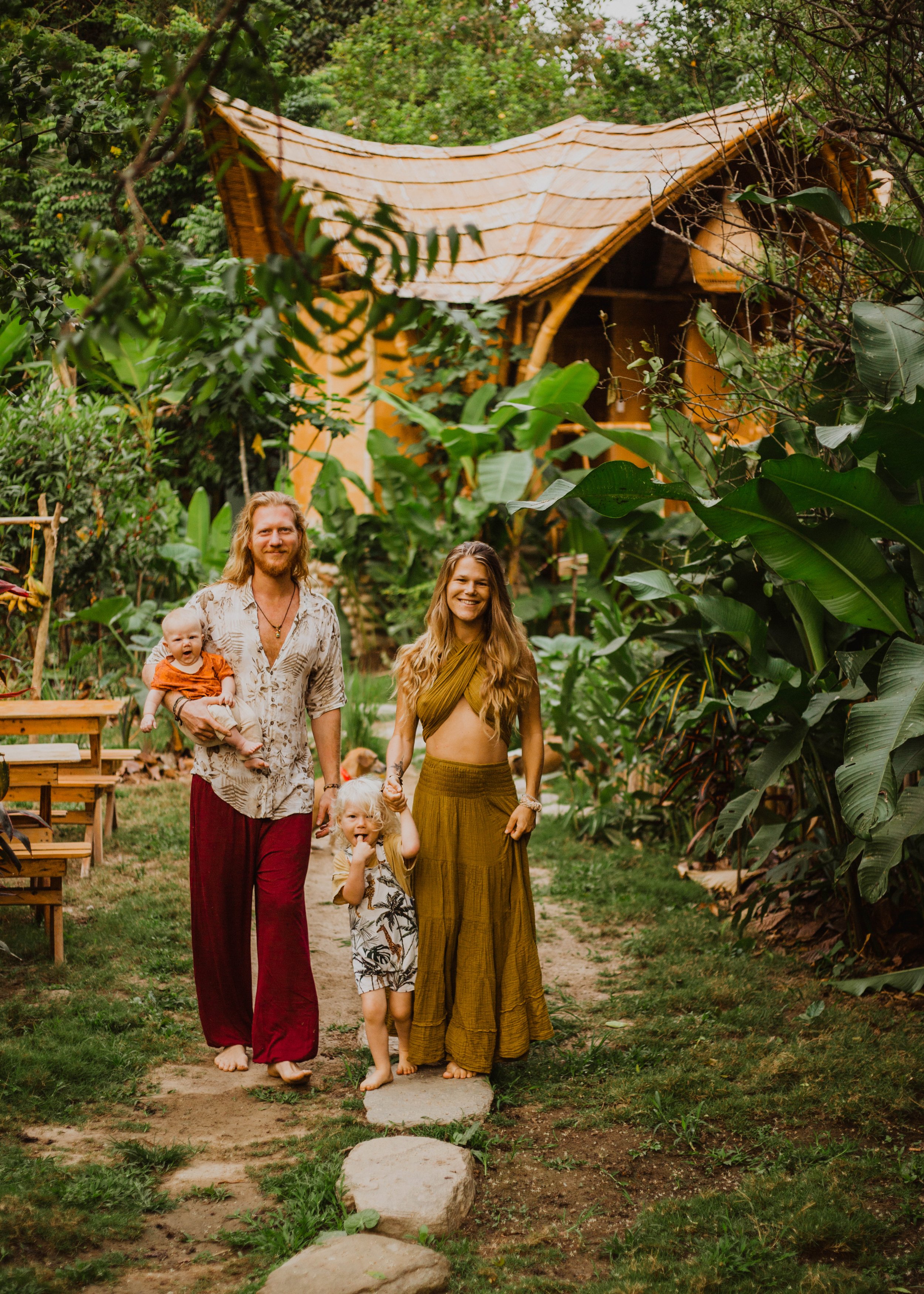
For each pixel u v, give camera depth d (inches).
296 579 164.4
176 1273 114.7
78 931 210.5
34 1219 118.3
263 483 555.8
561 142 551.5
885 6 184.4
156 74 111.8
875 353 179.6
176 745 337.7
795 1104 151.8
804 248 226.8
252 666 158.9
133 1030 172.7
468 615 157.8
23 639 337.7
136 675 343.6
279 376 83.7
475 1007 157.5
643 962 209.8
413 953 157.6
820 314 208.7
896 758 165.8
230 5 78.6
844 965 196.5
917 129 196.1
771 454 172.4
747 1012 182.4
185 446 539.5
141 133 116.8
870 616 168.4
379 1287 110.1
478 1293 113.2
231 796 157.6
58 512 274.2
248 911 163.5
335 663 167.5
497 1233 125.5
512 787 162.1
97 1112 148.3
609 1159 140.7
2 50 136.6
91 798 240.7
